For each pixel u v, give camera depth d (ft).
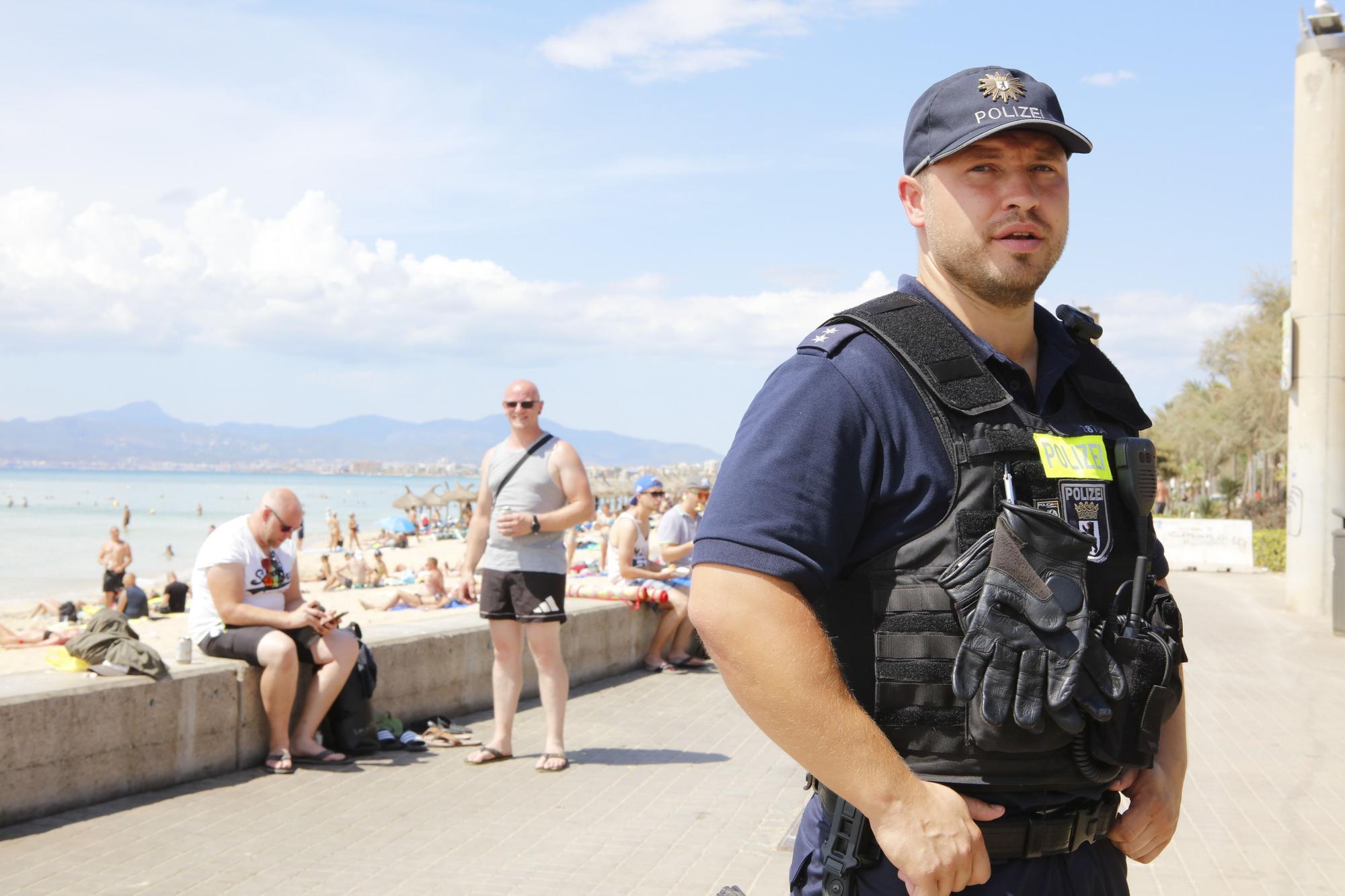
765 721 5.57
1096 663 5.68
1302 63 48.80
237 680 22.49
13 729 18.69
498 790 21.40
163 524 327.26
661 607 36.52
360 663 24.14
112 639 21.01
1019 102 6.14
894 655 5.73
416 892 15.81
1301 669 34.99
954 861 5.44
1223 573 75.20
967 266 6.24
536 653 23.18
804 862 6.32
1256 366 136.67
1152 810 6.41
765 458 5.70
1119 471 6.27
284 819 19.29
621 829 18.84
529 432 23.31
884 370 5.89
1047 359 6.51
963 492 5.78
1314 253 48.75
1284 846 17.71
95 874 16.35
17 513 389.80
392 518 218.18
